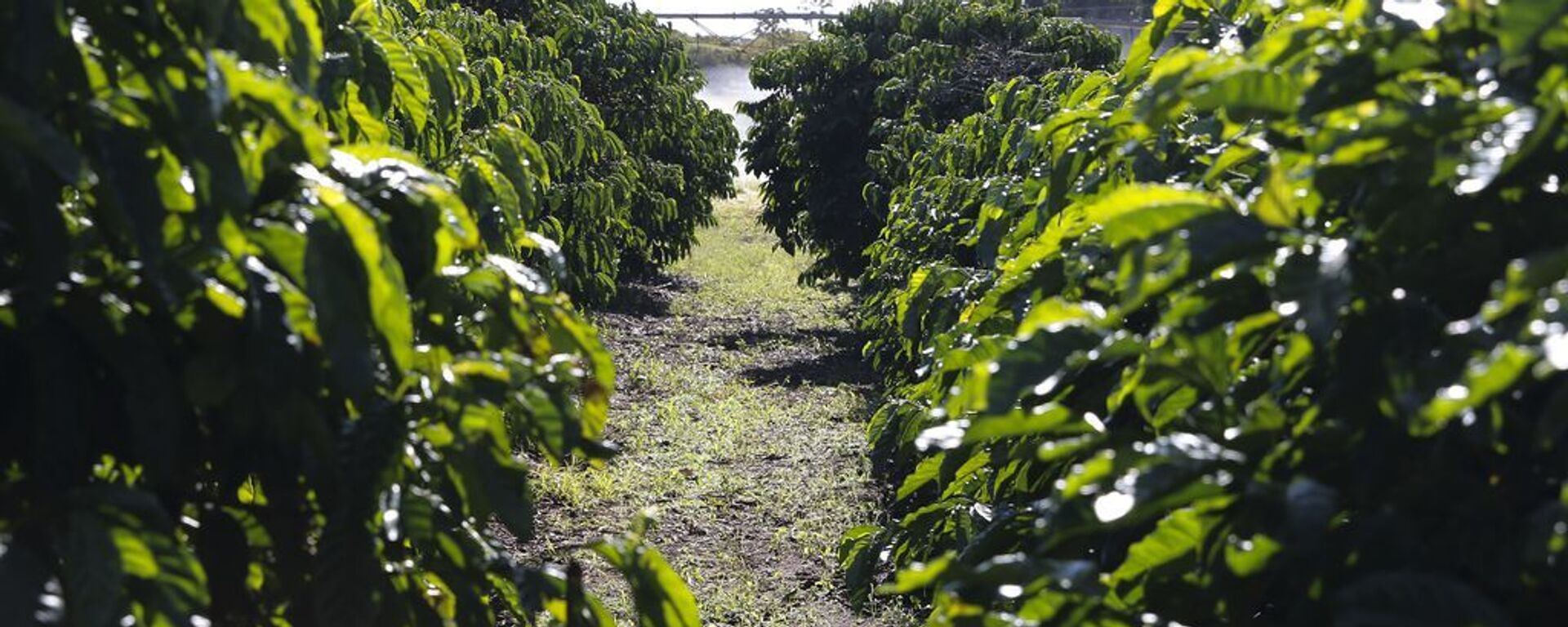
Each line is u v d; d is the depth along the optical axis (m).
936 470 2.99
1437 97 1.53
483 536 2.16
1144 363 1.76
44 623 1.39
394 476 1.80
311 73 1.92
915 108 12.62
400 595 1.90
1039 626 1.70
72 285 1.66
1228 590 1.69
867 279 10.07
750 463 8.61
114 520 1.52
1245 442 1.61
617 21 14.84
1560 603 1.43
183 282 1.66
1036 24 13.85
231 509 1.94
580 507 7.48
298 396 1.70
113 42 1.73
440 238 1.98
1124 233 1.68
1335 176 1.59
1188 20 3.00
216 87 1.59
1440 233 1.53
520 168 3.15
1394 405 1.47
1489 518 1.44
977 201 5.66
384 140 2.63
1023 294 2.83
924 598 5.68
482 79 7.40
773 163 15.48
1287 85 1.67
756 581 6.50
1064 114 2.79
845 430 9.43
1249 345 1.77
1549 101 1.43
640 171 14.34
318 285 1.67
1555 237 1.48
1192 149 2.67
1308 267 1.54
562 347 2.14
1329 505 1.42
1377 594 1.35
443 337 2.09
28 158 1.56
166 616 1.51
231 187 1.63
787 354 12.47
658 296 15.67
